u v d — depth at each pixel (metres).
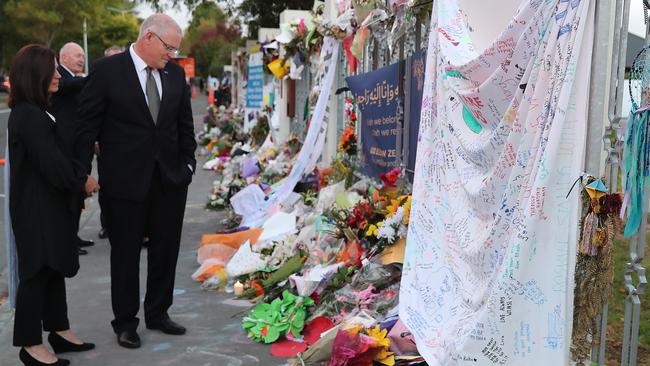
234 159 12.62
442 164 3.75
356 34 6.21
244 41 23.84
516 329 2.83
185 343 4.34
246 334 4.49
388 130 5.62
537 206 2.73
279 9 19.55
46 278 3.84
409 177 5.14
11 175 3.74
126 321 4.32
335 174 7.11
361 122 6.61
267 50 12.19
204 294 5.41
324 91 7.32
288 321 4.37
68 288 5.61
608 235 2.75
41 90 3.72
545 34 2.88
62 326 4.12
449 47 3.67
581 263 2.82
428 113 3.95
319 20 8.02
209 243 6.23
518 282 2.79
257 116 14.09
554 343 2.79
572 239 2.73
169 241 4.46
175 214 4.45
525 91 2.94
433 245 3.76
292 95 11.05
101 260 6.57
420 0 4.62
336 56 7.29
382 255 4.57
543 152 2.73
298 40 9.12
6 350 4.27
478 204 3.31
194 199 10.20
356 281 4.46
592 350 3.02
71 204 3.84
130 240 4.26
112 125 4.21
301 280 4.72
